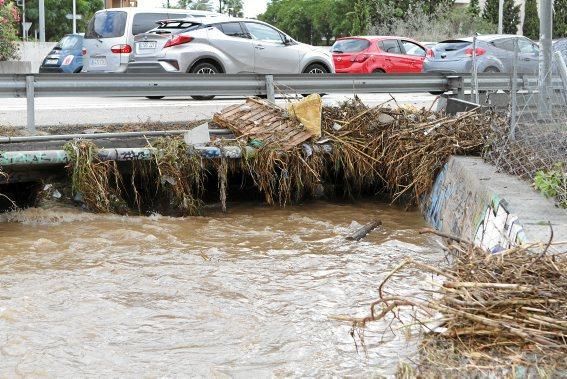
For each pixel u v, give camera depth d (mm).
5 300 6238
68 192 9414
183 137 9758
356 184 10539
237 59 16984
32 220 8961
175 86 11555
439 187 9500
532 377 4004
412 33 41969
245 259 7660
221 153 9672
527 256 4781
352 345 5383
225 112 10727
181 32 16812
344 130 10367
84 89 10867
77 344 5410
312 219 9500
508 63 20312
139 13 18453
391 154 10203
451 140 9727
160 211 9703
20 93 10453
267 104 10773
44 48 33969
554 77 8578
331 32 68000
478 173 8328
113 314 5992
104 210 9273
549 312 4215
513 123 8625
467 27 42781
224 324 5832
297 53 17734
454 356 4215
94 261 7457
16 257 7547
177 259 7602
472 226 7652
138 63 16953
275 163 9953
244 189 10617
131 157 9352
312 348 5367
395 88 13141
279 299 6391
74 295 6414
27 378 4895
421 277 7020
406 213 9969
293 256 7801
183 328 5750
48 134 10250
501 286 4309
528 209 6668
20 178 9234
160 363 5137
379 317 4598
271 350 5359
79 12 54312
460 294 4363
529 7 49344
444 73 13633
